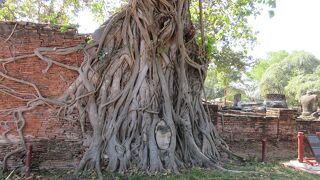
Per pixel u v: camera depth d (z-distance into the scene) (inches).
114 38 362.6
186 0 378.0
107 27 359.6
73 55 354.3
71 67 350.6
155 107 349.7
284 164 398.6
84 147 346.0
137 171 320.8
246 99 1605.6
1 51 339.6
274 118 465.4
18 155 334.3
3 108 337.1
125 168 323.6
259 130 455.8
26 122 340.2
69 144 346.9
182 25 368.5
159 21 357.7
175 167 329.7
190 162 350.9
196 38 424.8
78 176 309.1
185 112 371.2
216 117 433.7
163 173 318.7
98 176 305.1
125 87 350.0
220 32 510.9
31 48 345.1
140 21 353.7
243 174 323.3
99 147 333.1
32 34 346.0
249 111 619.5
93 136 341.4
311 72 1341.0
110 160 329.1
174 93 371.6
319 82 1147.3
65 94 348.8
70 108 348.5
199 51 405.4
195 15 494.3
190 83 397.1
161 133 343.3
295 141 476.4
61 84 349.7
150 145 335.9
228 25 509.4
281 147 463.8
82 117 347.3
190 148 356.5
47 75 347.3
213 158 371.9
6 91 337.4
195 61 406.3
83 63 353.4
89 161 328.5
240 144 443.2
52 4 585.0
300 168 374.0
